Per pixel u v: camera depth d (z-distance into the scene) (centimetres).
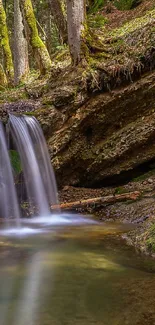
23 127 676
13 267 356
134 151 675
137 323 228
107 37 890
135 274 324
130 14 1142
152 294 275
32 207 669
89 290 287
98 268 345
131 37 733
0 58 1798
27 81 1204
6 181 648
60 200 688
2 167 644
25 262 372
